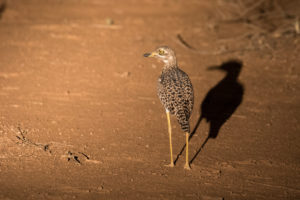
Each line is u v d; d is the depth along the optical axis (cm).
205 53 1883
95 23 2322
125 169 1011
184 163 1051
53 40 2022
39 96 1423
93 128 1216
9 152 1064
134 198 885
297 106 1404
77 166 1016
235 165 1048
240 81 1606
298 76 1647
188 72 1672
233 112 1359
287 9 2473
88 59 1781
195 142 1162
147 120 1281
